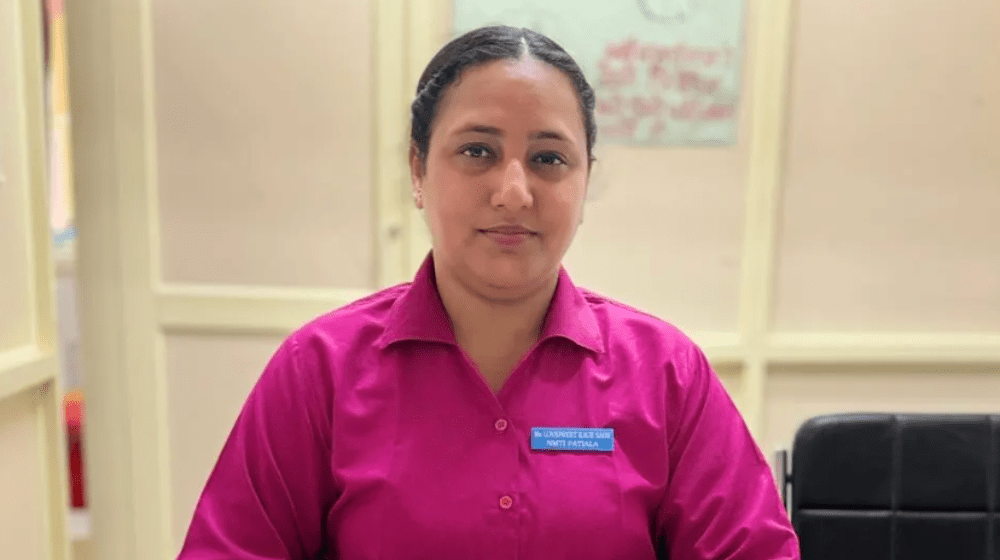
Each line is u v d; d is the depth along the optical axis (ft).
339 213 5.66
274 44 5.43
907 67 5.70
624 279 5.89
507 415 2.43
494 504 2.33
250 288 5.68
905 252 5.97
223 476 2.50
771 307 5.97
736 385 6.03
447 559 2.32
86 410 5.66
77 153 5.41
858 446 3.22
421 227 5.67
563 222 2.33
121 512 5.77
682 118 5.69
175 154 5.49
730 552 2.48
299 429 2.47
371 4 5.43
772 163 5.73
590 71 5.58
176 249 5.61
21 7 4.21
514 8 5.49
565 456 2.41
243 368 5.75
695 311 5.95
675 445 2.61
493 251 2.30
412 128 2.52
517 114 2.23
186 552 2.40
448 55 2.37
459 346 2.48
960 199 5.92
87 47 5.32
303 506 2.49
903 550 3.22
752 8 5.57
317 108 5.53
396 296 2.74
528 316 2.53
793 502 3.23
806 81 5.69
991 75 5.74
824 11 5.60
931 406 6.15
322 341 2.55
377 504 2.35
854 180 5.85
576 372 2.54
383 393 2.46
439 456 2.38
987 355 6.03
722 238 5.87
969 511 3.24
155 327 5.63
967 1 5.63
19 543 4.24
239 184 5.57
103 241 5.51
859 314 6.04
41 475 4.46
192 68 5.41
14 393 4.10
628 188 5.76
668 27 5.57
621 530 2.39
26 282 4.32
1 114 4.06
